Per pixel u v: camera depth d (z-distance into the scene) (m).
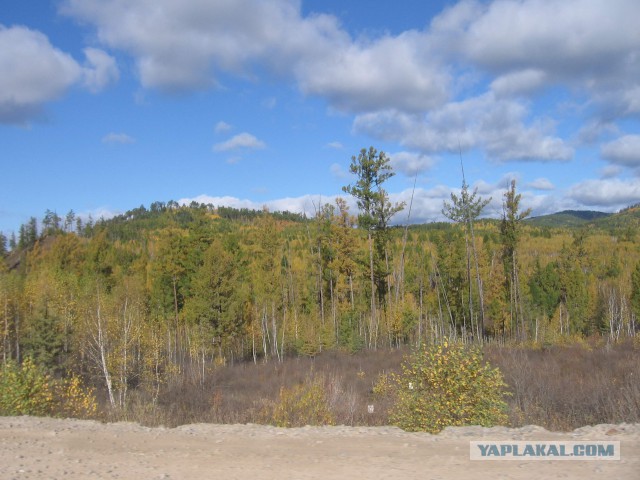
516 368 19.44
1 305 33.53
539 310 53.56
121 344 25.05
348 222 43.41
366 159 39.22
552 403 13.75
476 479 5.64
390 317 41.41
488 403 10.23
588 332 56.59
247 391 26.03
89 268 52.09
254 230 47.59
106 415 13.91
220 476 6.18
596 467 5.95
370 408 13.38
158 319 41.97
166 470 6.52
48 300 32.53
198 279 40.34
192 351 37.22
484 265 46.28
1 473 6.48
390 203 40.38
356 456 6.97
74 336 29.77
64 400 14.77
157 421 12.47
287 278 50.84
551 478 5.57
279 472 6.28
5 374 13.29
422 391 10.45
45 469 6.66
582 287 53.88
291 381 27.92
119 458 7.25
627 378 16.25
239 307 40.50
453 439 7.87
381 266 42.44
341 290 46.47
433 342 11.46
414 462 6.53
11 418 11.07
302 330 41.28
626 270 69.25
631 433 7.57
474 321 45.66
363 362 33.38
